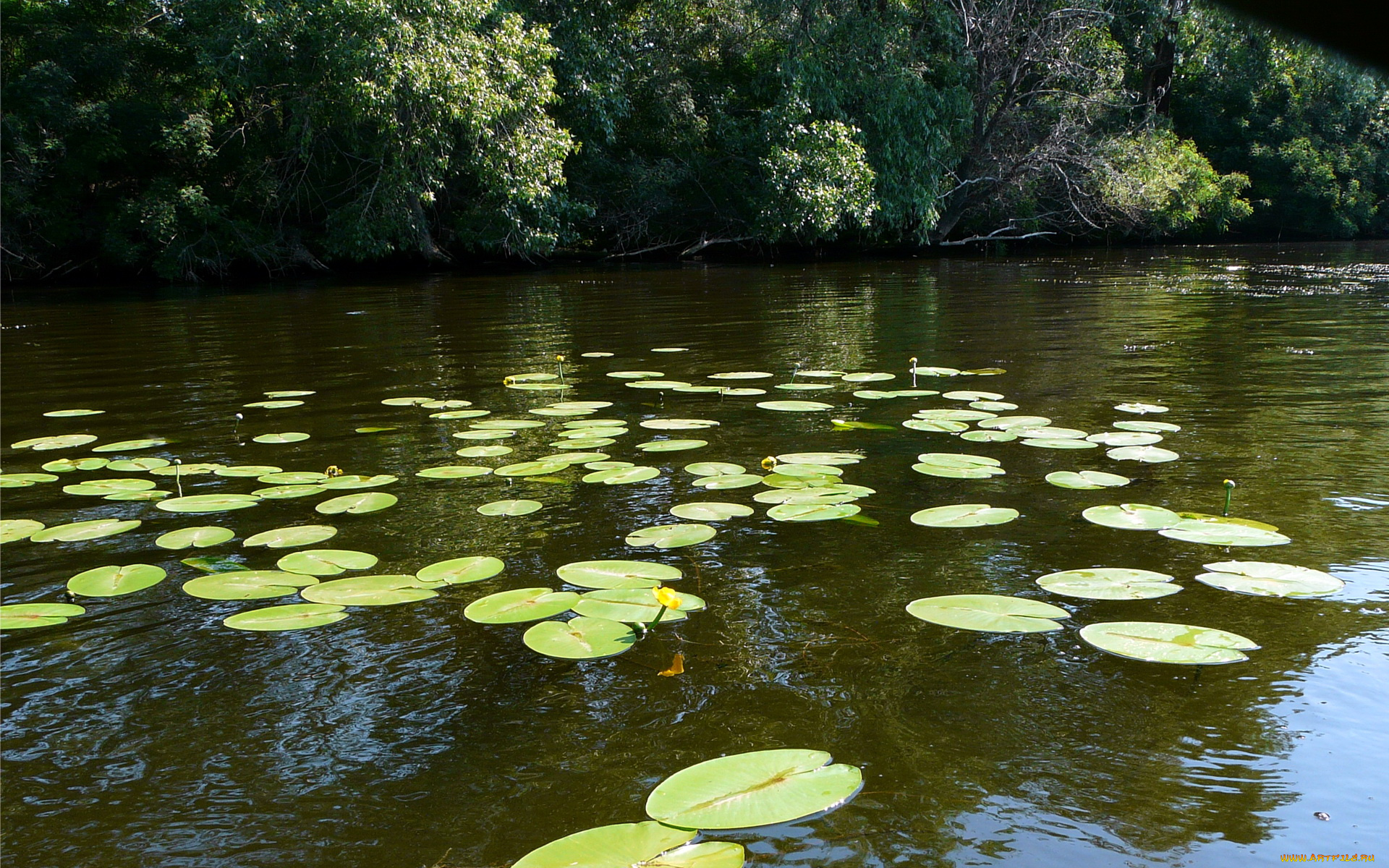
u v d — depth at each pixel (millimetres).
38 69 12953
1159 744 1526
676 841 1253
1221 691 1693
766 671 1807
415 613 2121
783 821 1290
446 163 13000
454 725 1647
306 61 12742
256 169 14555
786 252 18203
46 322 8594
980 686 1735
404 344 6699
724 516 2650
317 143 14211
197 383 5180
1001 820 1340
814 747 1536
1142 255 16594
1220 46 20625
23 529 2646
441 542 2537
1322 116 21938
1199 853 1263
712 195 17469
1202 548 2379
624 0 16516
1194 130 22328
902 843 1293
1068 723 1598
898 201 16031
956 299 9375
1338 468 3066
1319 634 1894
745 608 2090
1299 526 2510
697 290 10992
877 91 15539
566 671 1834
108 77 14250
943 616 1914
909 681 1756
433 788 1458
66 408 4520
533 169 13188
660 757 1524
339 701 1742
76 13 14977
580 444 3566
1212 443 3418
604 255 17719
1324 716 1594
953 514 2590
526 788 1449
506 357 6000
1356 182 21031
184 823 1388
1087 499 2795
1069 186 17906
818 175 14938
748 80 18062
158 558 2453
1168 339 6234
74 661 1913
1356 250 17406
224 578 2242
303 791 1463
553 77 13438
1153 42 19312
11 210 12969
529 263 16266
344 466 3346
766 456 3346
